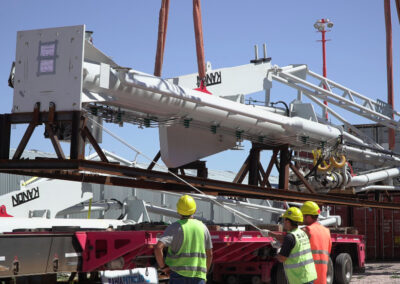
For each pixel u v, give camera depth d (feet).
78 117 26.32
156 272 30.35
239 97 43.83
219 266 40.78
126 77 30.04
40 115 26.94
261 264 39.63
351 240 47.96
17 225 35.86
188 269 18.94
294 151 51.26
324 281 24.45
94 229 31.14
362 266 50.01
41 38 27.32
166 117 35.32
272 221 60.64
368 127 74.79
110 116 32.81
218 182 36.99
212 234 32.37
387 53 61.98
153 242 28.14
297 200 48.44
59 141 29.27
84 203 52.37
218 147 40.88
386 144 72.59
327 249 24.82
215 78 42.86
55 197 47.24
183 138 38.65
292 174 50.90
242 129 40.42
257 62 47.06
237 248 35.78
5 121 27.58
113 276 27.78
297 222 22.75
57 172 34.32
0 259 22.65
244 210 102.01
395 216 72.90
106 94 30.25
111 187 85.25
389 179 64.23
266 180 44.47
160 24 39.11
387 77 62.08
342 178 48.83
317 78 55.88
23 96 27.37
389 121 60.13
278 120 41.52
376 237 73.72
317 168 47.19
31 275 25.27
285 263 22.39
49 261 24.95
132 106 32.76
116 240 27.84
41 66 27.17
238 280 40.45
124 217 52.26
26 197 45.80
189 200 19.61
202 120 37.37
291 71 52.60
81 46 26.61
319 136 45.91
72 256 26.20
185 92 34.06
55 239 25.38
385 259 73.10
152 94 32.45
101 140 34.22
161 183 41.27
